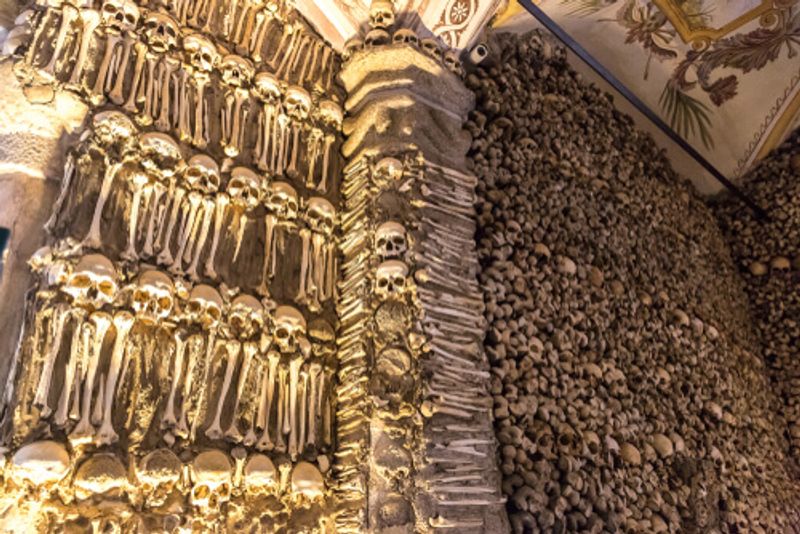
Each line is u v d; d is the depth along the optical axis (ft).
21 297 6.37
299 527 7.25
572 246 11.74
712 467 12.35
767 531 12.85
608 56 15.08
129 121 7.34
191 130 8.06
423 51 9.95
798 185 17.56
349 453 7.70
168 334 6.96
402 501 7.24
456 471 7.61
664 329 13.16
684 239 15.43
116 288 6.61
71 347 6.17
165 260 7.21
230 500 6.88
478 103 11.39
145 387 6.59
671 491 11.15
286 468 7.36
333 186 9.55
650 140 15.84
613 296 12.12
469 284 8.98
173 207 7.51
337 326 8.70
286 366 7.88
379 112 9.55
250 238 8.23
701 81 16.33
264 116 9.03
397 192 9.04
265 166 8.71
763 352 17.17
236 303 7.61
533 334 10.02
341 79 10.22
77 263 6.45
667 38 15.07
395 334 8.11
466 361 8.41
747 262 17.97
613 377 11.07
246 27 9.37
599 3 13.55
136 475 6.22
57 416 5.90
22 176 6.77
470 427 7.99
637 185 14.42
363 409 7.78
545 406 9.55
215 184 7.95
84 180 6.89
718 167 18.13
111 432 6.16
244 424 7.26
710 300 15.37
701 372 13.70
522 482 8.54
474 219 10.18
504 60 12.60
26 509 5.59
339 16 10.16
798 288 17.07
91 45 7.48
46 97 7.01
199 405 6.96
